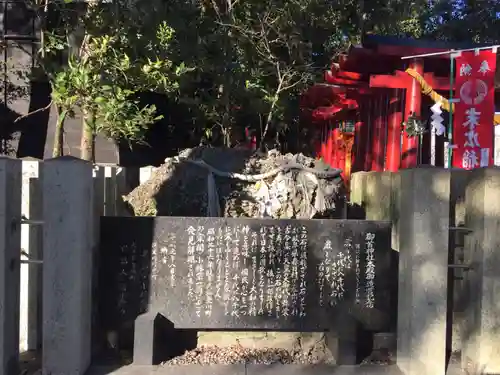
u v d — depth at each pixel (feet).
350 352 14.64
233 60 38.58
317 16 39.81
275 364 14.56
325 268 14.84
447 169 13.78
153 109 26.89
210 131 43.09
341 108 39.04
